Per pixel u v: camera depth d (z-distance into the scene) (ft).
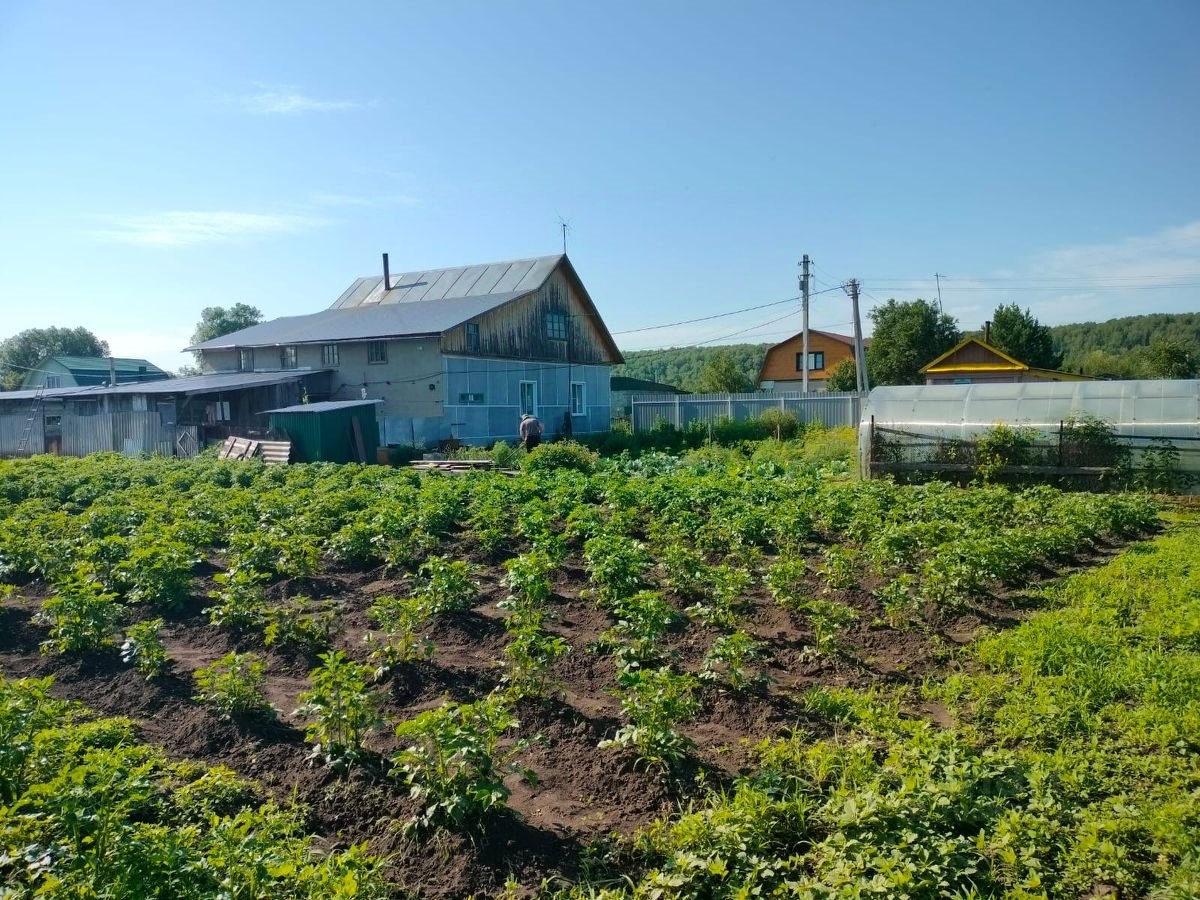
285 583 40.27
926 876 15.60
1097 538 46.11
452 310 124.57
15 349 278.67
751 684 26.58
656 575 40.22
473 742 18.63
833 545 44.21
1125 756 20.45
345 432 101.65
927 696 25.57
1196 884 15.28
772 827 17.75
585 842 18.45
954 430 71.61
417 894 16.71
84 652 30.78
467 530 52.85
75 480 69.56
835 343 215.51
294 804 19.62
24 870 15.11
